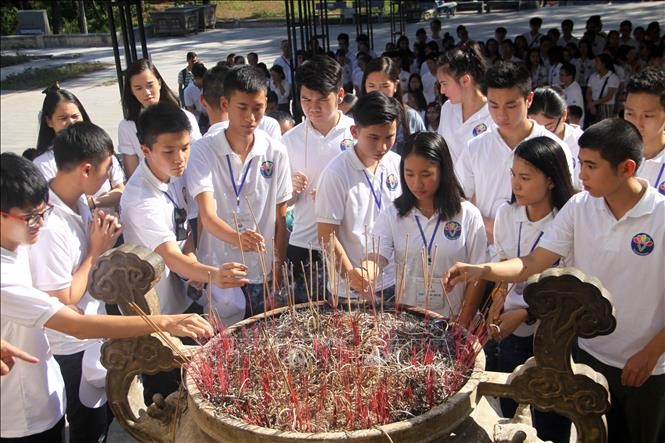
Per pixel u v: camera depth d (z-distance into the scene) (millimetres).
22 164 2123
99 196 3648
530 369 2021
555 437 2795
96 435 2904
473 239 2896
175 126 2805
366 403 2004
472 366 2143
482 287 2707
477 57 4078
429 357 2156
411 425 1849
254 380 2146
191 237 3350
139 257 2098
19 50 23406
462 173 3627
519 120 3395
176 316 2158
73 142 2562
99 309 2949
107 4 5848
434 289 2895
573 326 1933
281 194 3479
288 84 10359
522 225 2949
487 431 2078
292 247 3811
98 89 15789
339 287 3061
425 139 2756
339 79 3703
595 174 2422
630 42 12180
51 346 2715
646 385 2561
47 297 2141
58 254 2451
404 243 2926
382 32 21391
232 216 3357
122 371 2236
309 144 3727
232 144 3305
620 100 9062
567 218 2615
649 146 3152
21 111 14039
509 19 22297
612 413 2666
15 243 2145
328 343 2283
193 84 8484
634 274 2496
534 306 1955
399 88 4227
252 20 25594
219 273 2582
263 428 1877
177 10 23344
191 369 2150
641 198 2459
